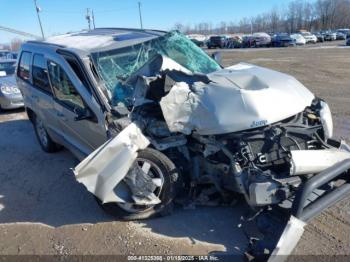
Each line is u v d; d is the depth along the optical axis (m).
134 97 4.35
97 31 6.62
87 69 4.79
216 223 4.00
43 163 6.41
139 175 3.94
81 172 3.83
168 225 4.04
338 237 3.65
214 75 4.39
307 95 4.26
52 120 6.13
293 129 3.75
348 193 3.58
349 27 102.00
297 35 46.84
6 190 5.43
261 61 22.55
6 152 7.21
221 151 3.78
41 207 4.80
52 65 5.63
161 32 5.91
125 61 5.10
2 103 10.82
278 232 3.21
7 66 12.80
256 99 3.79
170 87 4.00
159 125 4.14
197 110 3.84
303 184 3.22
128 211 4.15
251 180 3.44
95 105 4.59
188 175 4.18
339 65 17.86
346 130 6.76
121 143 3.88
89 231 4.12
